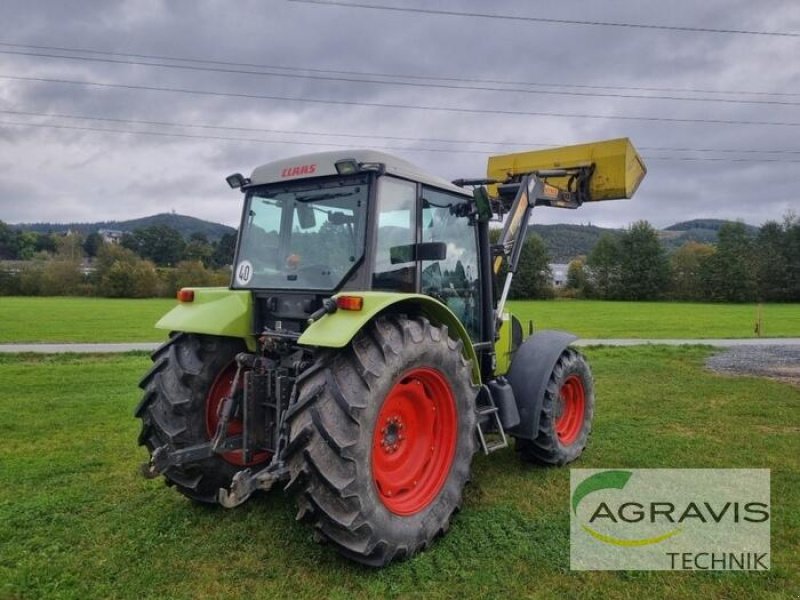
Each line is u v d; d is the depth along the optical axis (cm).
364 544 292
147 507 379
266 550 322
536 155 601
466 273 441
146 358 1195
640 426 600
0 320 2555
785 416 645
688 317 3150
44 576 293
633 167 574
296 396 309
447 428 354
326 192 361
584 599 278
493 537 341
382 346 304
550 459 462
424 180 381
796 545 332
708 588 288
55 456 486
